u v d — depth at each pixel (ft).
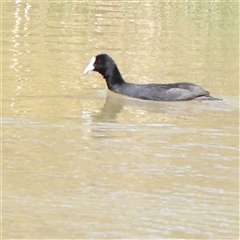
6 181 37.19
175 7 104.83
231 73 64.75
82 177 38.09
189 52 73.41
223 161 41.65
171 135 46.39
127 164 40.42
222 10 103.96
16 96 53.83
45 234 31.53
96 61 57.57
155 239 31.35
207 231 32.27
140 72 63.82
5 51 69.15
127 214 33.73
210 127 48.39
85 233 31.71
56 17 91.71
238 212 34.47
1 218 32.91
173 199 35.73
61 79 59.98
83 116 49.88
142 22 90.68
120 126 48.01
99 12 97.40
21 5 100.07
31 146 42.80
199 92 55.77
